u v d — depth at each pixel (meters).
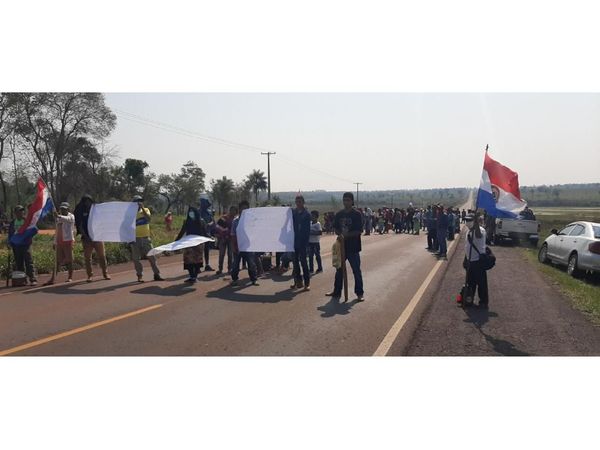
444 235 17.36
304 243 10.19
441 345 6.43
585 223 13.70
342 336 6.79
